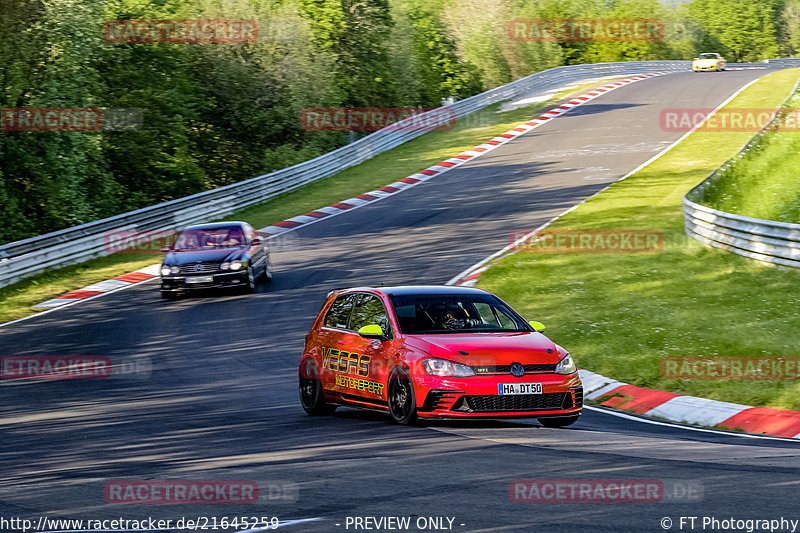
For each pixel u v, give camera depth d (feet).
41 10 298.35
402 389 85.61
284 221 285.43
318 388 96.94
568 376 84.58
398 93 497.46
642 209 252.83
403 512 54.19
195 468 70.23
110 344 152.05
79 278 222.07
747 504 54.34
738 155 258.78
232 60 410.52
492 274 188.03
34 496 62.34
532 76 562.25
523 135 427.33
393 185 337.52
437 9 618.03
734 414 94.99
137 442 84.23
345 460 70.69
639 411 100.73
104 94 349.82
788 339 124.36
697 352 122.42
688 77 611.06
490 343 84.74
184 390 115.55
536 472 64.49
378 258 222.48
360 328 89.86
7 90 292.40
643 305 151.74
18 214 290.35
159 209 272.92
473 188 318.45
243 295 191.72
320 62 433.07
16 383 124.88
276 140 424.05
